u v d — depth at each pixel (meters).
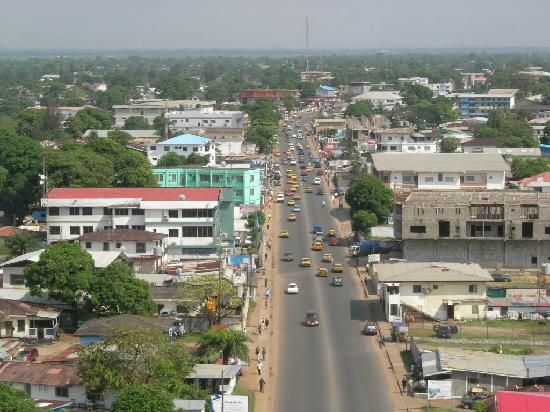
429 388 88.06
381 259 140.88
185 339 101.75
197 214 138.12
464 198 138.62
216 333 93.88
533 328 110.75
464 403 85.81
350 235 162.00
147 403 73.44
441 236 136.12
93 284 106.50
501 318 114.81
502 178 179.25
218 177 177.50
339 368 97.62
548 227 135.50
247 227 159.75
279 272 138.12
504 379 88.38
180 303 108.62
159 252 128.38
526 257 136.62
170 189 145.50
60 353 96.38
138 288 105.69
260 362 97.75
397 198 146.50
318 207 187.38
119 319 99.31
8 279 114.56
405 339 106.19
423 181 179.12
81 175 159.12
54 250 108.25
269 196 198.12
